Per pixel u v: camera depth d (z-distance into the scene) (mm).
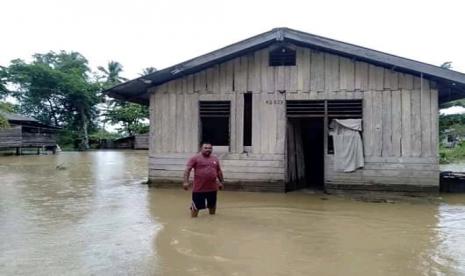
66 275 5191
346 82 12141
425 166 11586
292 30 11852
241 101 12805
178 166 13203
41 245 6488
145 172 18984
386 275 5191
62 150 46000
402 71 11766
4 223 8008
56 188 13117
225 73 12938
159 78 13125
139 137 48906
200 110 13141
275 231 7402
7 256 5938
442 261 5734
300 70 12453
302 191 12711
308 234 7211
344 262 5695
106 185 13938
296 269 5402
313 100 12359
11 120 33625
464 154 27141
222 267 5461
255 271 5316
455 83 11391
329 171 12273
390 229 7641
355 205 10172
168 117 13344
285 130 12477
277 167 12477
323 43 11719
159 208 9609
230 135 12836
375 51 11367
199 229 7504
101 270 5363
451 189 12406
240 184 12703
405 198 11195
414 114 11695
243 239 6836
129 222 8094
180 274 5211
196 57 12539
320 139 15500
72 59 56188
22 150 37156
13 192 12203
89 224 7922
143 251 6156
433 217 8734
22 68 47812
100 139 51094
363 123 12023
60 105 52281
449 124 30984
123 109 53469
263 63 12680
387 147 11852
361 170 12023
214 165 8742
